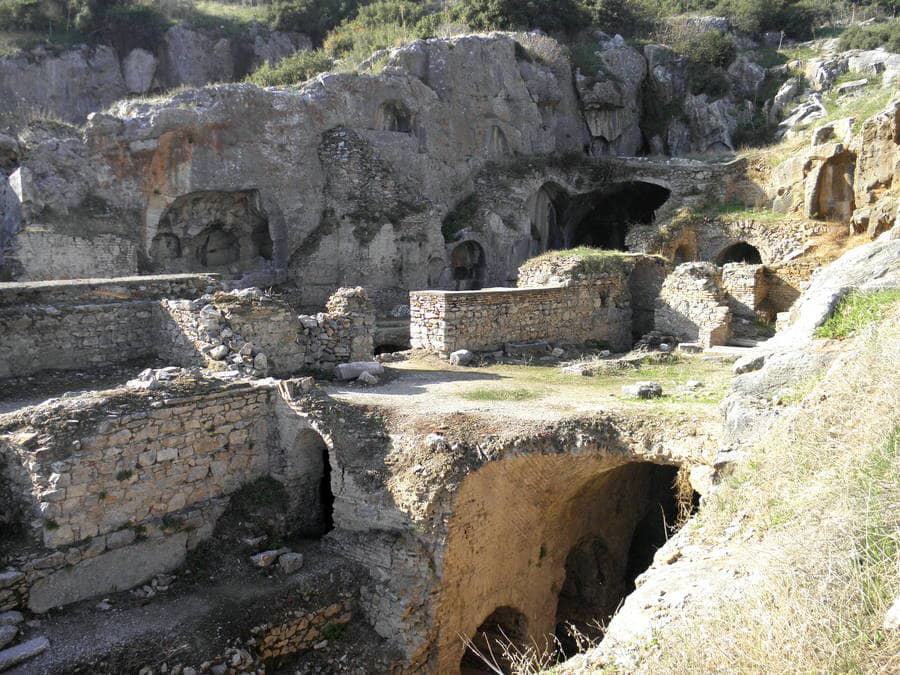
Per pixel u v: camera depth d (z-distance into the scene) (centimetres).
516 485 920
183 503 870
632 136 3741
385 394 1098
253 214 2509
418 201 2786
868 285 805
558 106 3475
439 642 847
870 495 424
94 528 784
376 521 872
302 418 933
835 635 346
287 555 870
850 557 388
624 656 440
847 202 2420
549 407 1009
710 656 374
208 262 2488
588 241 3534
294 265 2503
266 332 1185
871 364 585
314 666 809
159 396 862
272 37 4391
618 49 3744
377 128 2798
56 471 755
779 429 628
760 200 2717
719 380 1192
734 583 454
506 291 1523
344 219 2595
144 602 782
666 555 599
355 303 1305
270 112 2464
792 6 4769
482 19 3806
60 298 1166
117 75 3891
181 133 2244
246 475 944
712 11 4747
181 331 1183
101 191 2122
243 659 746
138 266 2198
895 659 322
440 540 828
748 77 3931
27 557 733
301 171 2538
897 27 3962
